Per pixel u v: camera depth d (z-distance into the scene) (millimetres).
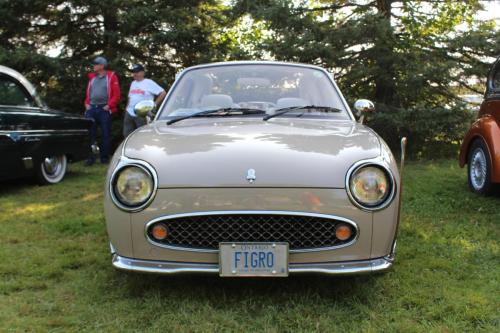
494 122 5574
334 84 4035
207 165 2676
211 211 2584
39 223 4738
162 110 3887
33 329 2561
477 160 5922
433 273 3357
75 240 4172
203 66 4227
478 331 2545
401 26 10125
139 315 2689
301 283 3061
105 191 2832
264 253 2578
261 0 10078
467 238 4215
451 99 10359
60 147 6754
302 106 3752
